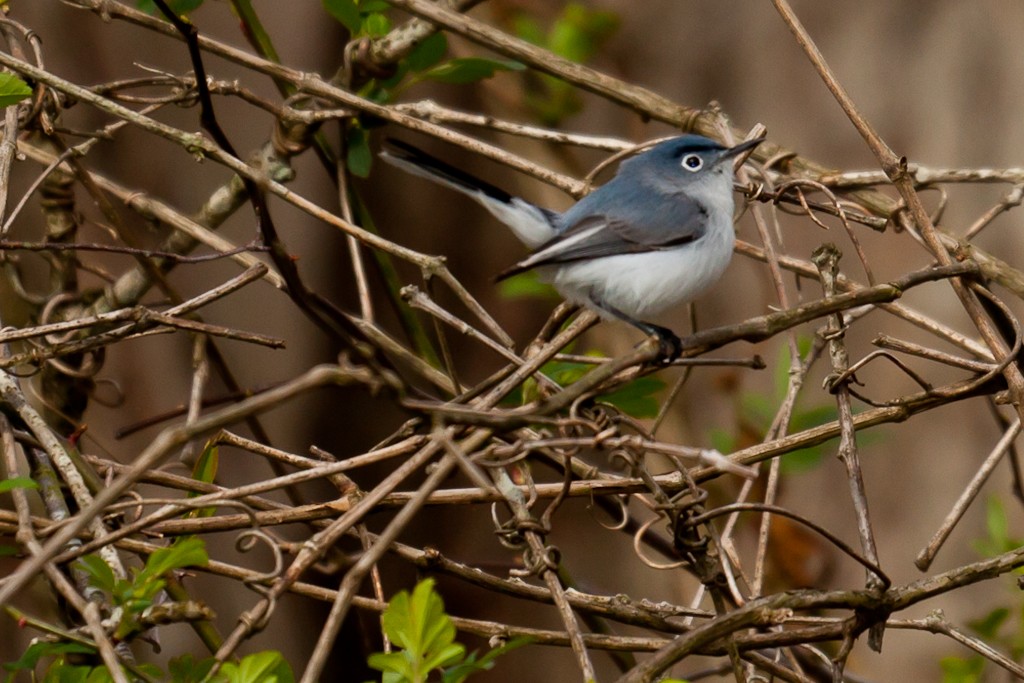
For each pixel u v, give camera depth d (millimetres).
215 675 5684
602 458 14000
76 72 13172
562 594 6789
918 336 14383
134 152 13414
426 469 7441
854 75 15305
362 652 13906
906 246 14445
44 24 13023
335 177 10234
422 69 9914
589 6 16016
